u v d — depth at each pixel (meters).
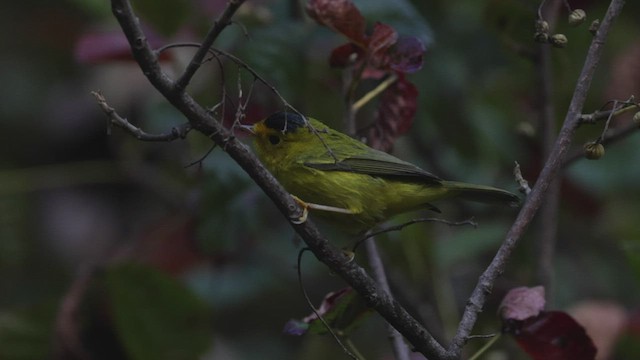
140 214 13.66
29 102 14.03
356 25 8.36
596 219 12.62
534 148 11.71
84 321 10.56
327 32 10.59
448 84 12.63
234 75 10.41
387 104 8.97
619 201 12.57
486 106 12.56
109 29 12.84
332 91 11.36
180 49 11.58
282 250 12.01
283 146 8.91
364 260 10.85
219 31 5.79
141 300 10.09
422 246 10.75
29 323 10.30
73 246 13.22
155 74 5.86
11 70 14.14
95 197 13.70
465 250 11.26
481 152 12.52
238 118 6.37
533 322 7.32
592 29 6.68
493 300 11.41
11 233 12.76
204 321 10.18
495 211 12.57
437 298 10.81
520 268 11.66
